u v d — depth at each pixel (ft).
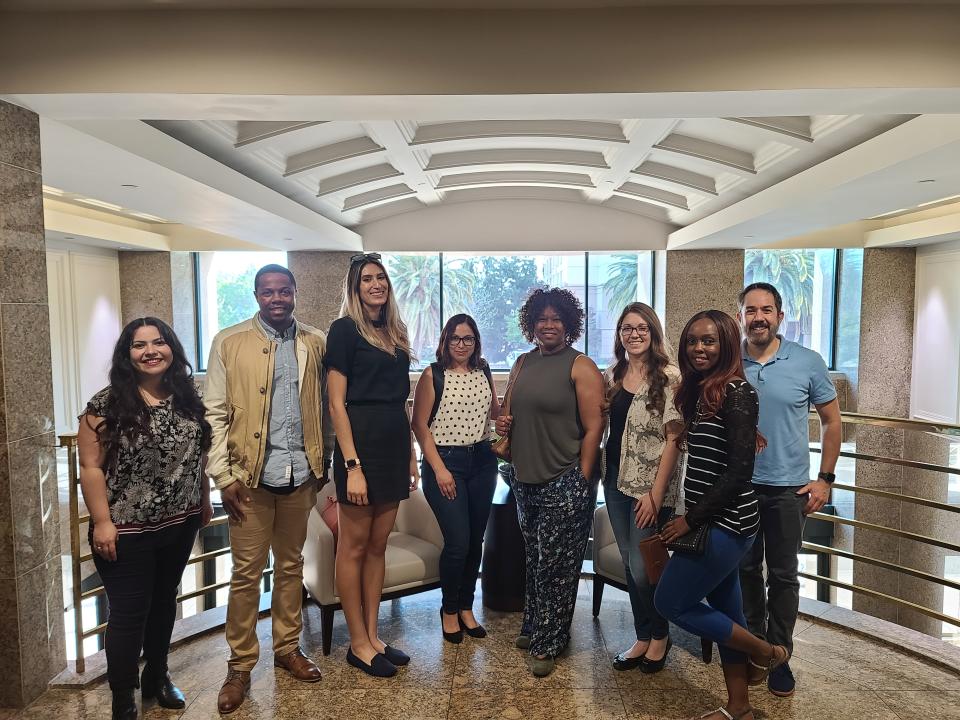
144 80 8.93
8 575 8.27
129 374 7.18
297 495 8.46
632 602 9.04
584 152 21.38
